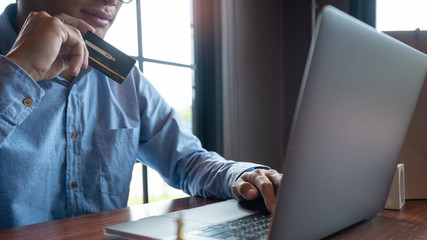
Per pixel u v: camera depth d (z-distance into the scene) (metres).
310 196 0.49
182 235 0.55
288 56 3.35
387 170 0.71
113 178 1.20
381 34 0.54
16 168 1.00
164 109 1.35
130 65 1.01
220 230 0.58
